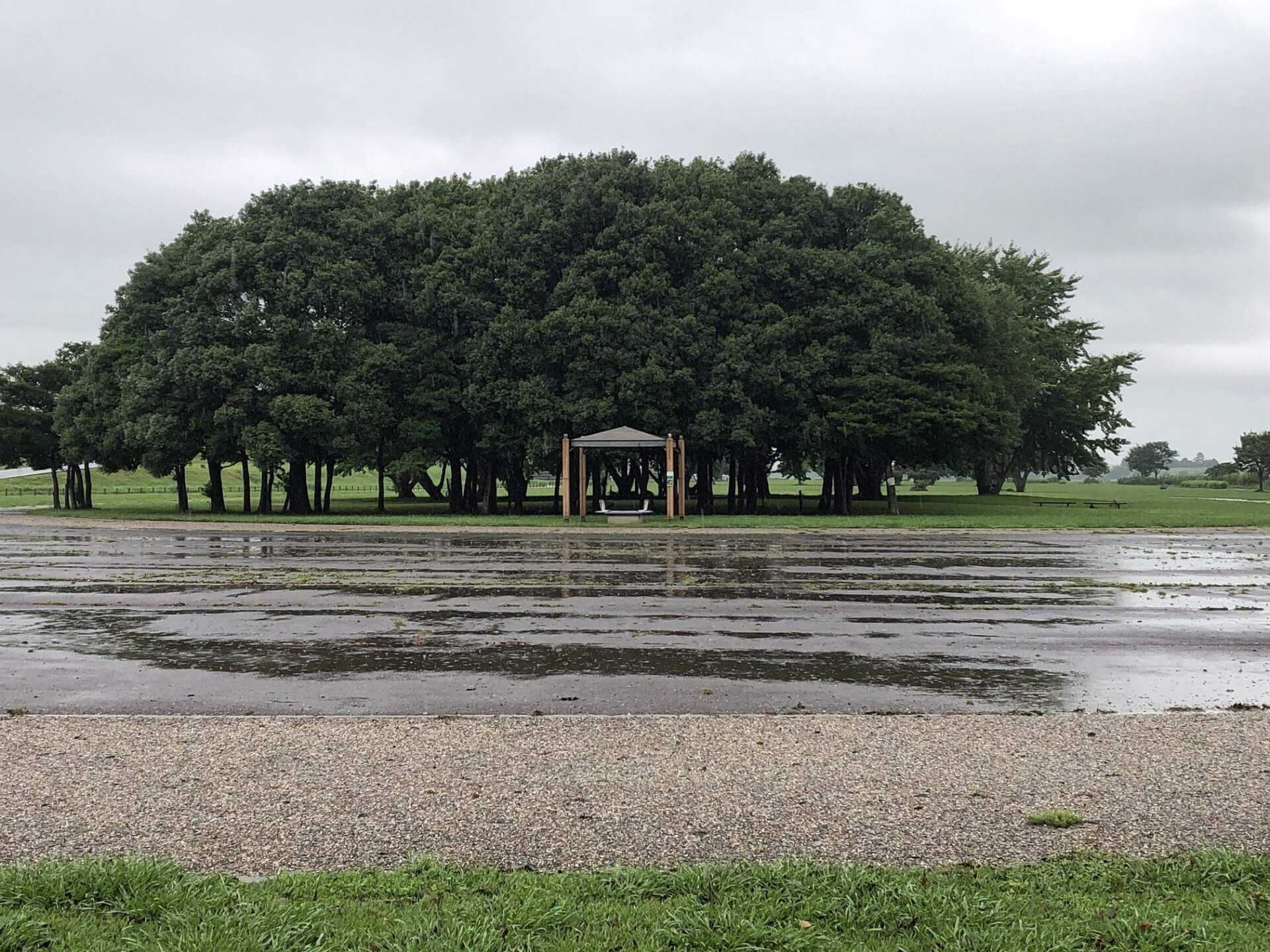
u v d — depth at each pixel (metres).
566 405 41.41
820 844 5.01
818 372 43.06
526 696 8.57
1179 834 5.14
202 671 9.64
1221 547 24.86
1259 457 85.12
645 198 44.81
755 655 10.42
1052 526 31.45
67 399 47.53
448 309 44.12
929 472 111.56
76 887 4.32
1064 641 11.28
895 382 41.91
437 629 12.02
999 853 4.88
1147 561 20.91
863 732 7.20
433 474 118.06
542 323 41.41
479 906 4.20
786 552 23.20
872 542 26.45
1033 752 6.64
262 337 41.94
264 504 45.88
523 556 22.20
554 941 3.89
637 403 41.19
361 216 44.62
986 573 18.45
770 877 4.50
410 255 45.91
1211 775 6.11
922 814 5.45
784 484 126.06
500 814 5.44
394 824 5.28
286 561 21.09
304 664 9.98
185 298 43.22
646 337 41.56
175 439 42.25
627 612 13.48
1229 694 8.70
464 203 49.66
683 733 7.17
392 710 8.09
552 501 59.38
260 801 5.65
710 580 17.20
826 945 3.89
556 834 5.13
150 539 28.06
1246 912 4.15
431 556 22.23
